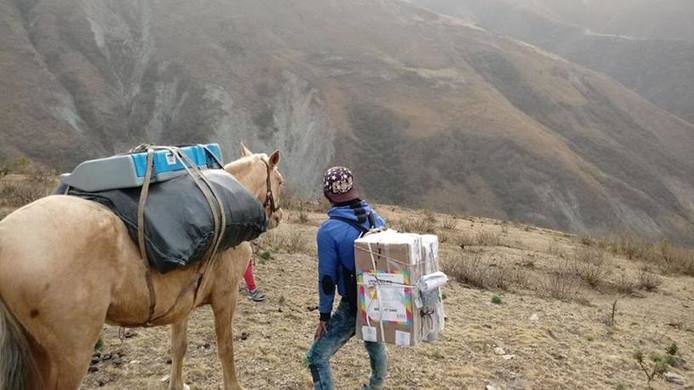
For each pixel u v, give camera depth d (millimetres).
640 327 8938
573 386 5871
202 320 6629
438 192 105125
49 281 2969
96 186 3494
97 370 5250
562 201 105312
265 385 5164
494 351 6609
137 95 118938
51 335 3029
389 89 143625
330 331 4172
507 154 117375
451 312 8211
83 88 111188
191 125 111625
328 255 3996
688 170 147625
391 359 6074
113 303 3316
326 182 4160
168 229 3459
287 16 171875
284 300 7727
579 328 8195
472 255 14391
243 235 4066
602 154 140250
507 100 156750
